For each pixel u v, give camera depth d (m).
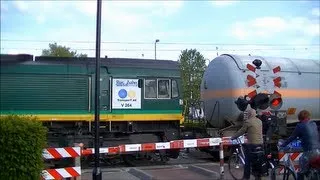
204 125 18.34
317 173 8.91
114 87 16.56
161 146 15.23
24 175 7.93
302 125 9.26
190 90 31.55
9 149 7.81
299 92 17.72
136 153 16.23
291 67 17.92
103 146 16.14
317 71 18.39
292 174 9.88
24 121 8.04
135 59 17.14
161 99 17.20
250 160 11.05
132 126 16.78
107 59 16.77
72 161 10.91
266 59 17.78
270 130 13.36
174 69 17.52
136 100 16.83
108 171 14.08
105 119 16.38
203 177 12.59
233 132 16.73
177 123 17.52
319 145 9.16
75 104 15.98
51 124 15.77
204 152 18.02
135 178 12.38
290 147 11.32
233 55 17.47
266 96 13.01
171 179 12.20
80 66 16.16
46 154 9.68
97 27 9.31
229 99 16.75
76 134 15.92
